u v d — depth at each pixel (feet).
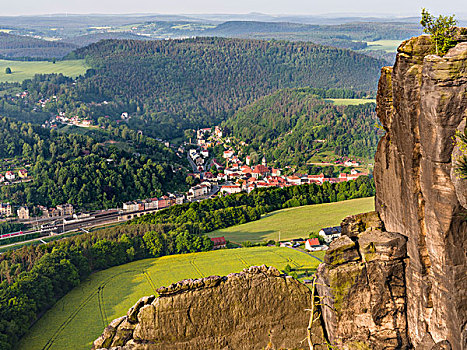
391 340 65.92
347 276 65.82
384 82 67.26
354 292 65.92
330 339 67.56
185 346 66.64
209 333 67.05
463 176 54.65
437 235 59.57
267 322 68.44
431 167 58.59
